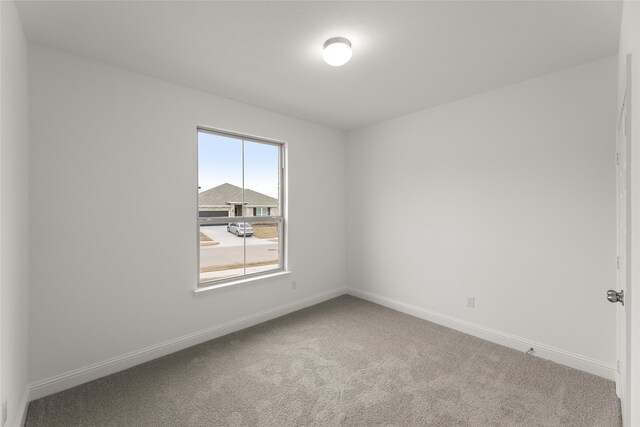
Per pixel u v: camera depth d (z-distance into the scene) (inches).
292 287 140.8
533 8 64.0
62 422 68.2
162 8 64.4
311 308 144.0
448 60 86.8
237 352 101.0
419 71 93.8
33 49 76.2
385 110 130.3
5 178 54.9
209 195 115.8
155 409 72.7
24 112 71.1
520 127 100.9
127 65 89.4
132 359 92.4
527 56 84.0
